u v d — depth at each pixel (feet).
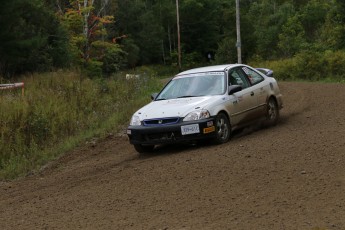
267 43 195.72
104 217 20.33
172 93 35.94
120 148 37.42
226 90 34.58
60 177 30.09
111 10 177.27
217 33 293.84
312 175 22.62
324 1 193.88
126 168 29.53
